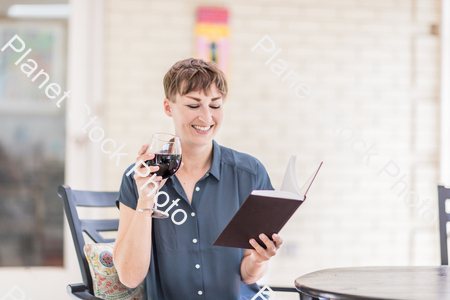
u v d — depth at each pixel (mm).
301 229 5250
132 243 2172
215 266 2352
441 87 5430
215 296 2348
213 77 2260
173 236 2352
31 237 4922
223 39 5125
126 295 2492
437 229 5387
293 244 5234
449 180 5414
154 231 2373
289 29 5223
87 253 2490
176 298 2336
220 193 2414
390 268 2291
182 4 5090
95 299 2311
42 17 4949
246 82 5168
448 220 2822
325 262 5258
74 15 4973
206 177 2410
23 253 4906
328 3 5281
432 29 5445
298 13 5238
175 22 5078
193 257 2348
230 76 5145
